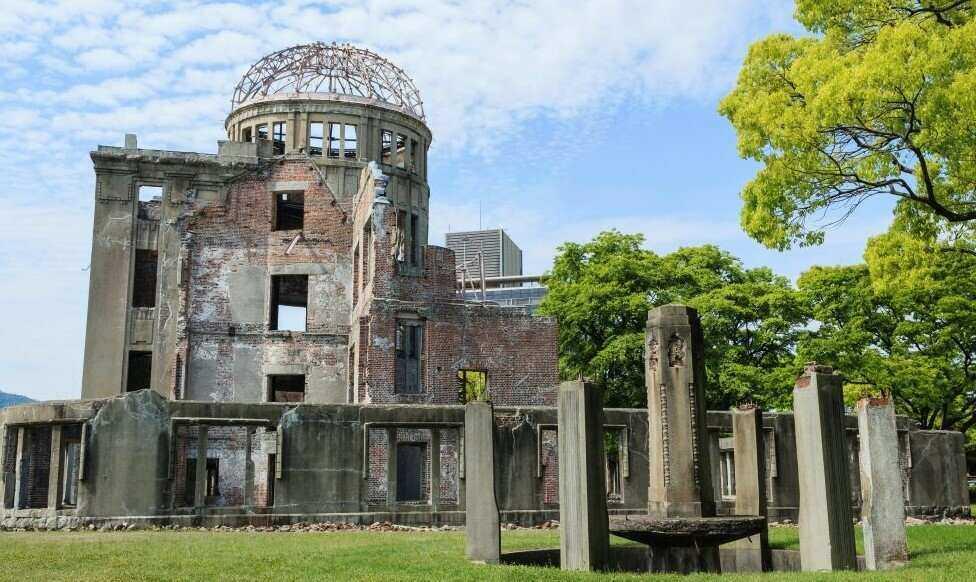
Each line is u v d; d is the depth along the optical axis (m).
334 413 18.50
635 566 12.45
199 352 32.22
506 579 10.05
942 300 33.16
